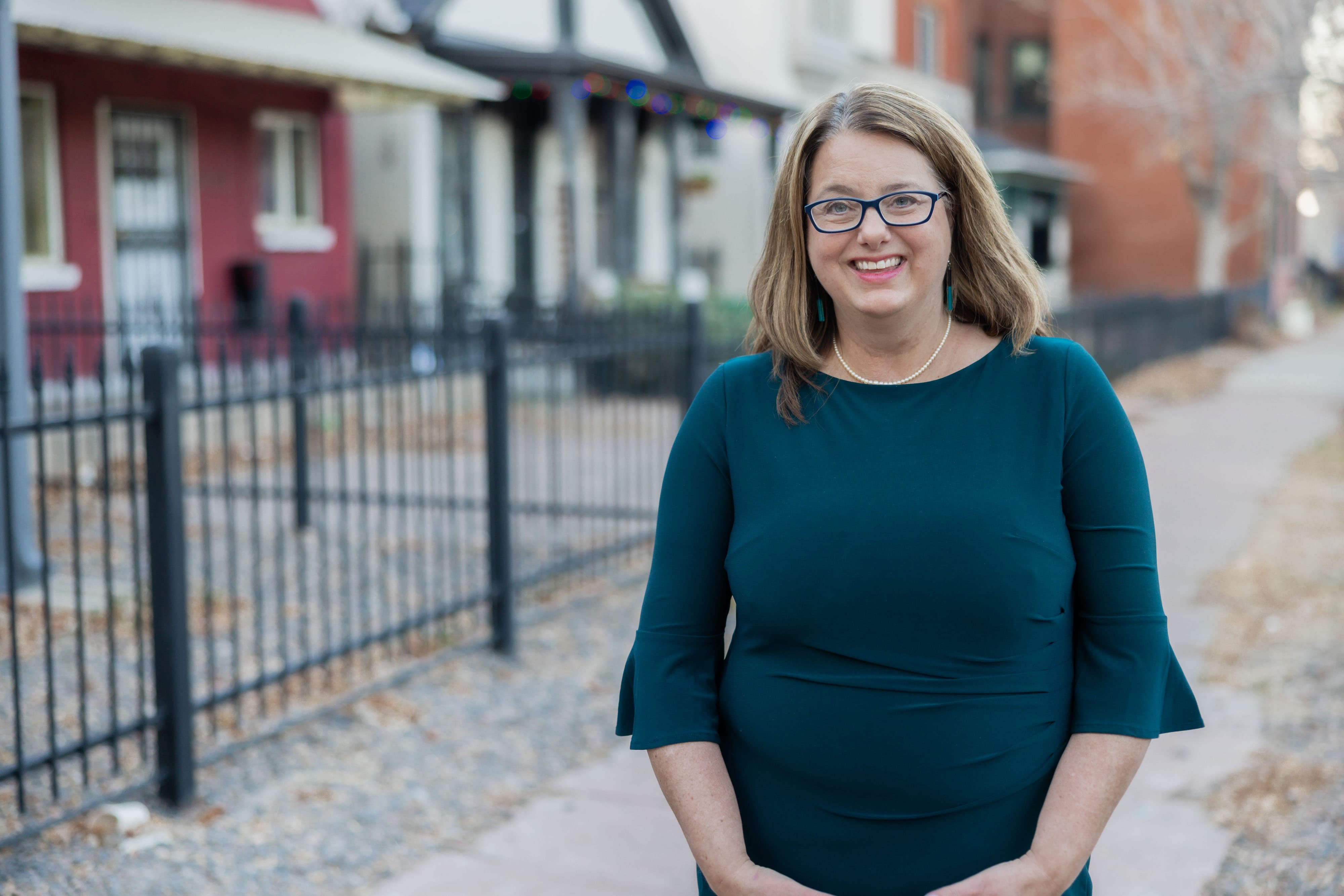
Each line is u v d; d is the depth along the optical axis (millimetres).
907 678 1731
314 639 5859
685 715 1834
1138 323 19438
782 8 21766
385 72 12336
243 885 3564
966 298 1827
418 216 15000
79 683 4176
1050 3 27703
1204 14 10469
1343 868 3564
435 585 6469
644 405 13414
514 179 17797
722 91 17766
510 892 3570
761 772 1819
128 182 11906
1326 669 5348
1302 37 8352
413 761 4504
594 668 5625
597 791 4316
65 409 9406
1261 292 29094
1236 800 4086
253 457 4645
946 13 27781
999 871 1673
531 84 14945
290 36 12250
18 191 6383
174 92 12148
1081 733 1743
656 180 20172
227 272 12836
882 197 1741
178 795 3967
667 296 15578
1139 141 28734
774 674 1800
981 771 1720
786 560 1754
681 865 3748
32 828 3598
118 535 7762
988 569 1693
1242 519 8984
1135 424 14273
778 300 1836
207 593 4273
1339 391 17969
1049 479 1737
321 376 5836
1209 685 5309
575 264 14906
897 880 1755
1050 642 1746
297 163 13977
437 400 7016
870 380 1821
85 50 10336
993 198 1799
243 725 4691
